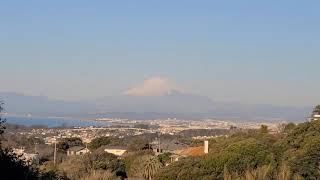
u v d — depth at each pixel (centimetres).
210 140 7350
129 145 9869
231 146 4409
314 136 4231
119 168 6469
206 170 4372
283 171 3684
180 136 15225
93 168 5988
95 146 10244
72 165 5984
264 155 4225
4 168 1406
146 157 6562
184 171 4438
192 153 6247
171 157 6638
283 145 4406
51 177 1797
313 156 3941
